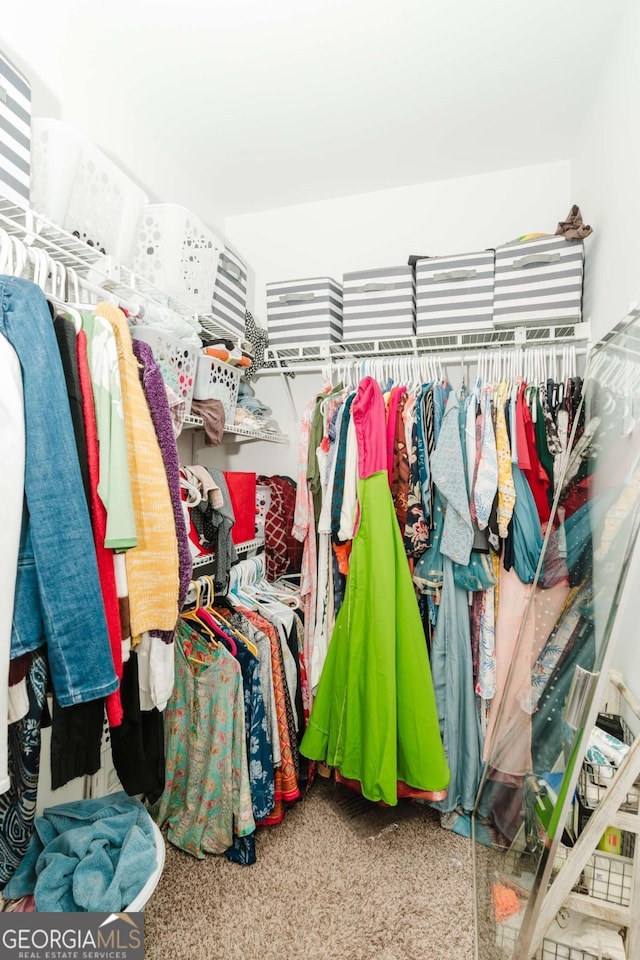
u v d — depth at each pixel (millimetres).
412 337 1887
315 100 1640
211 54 1454
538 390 1623
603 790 1030
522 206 2008
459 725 1609
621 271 1395
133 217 1404
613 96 1441
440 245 2117
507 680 1469
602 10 1302
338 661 1626
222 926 1224
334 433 1809
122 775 942
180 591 958
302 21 1336
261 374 2277
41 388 667
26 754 687
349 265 2246
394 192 2182
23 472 643
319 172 2057
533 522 1562
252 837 1445
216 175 2076
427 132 1801
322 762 1807
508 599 1590
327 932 1210
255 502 1915
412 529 1609
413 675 1510
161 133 1797
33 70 1271
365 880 1367
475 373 2037
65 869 1006
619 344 1190
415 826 1589
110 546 768
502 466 1563
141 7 1304
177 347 1349
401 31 1367
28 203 971
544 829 952
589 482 1235
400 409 1711
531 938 868
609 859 967
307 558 1891
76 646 683
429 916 1259
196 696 1455
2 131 916
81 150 1165
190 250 1575
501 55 1451
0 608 606
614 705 1244
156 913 1255
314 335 2016
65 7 1308
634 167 1291
